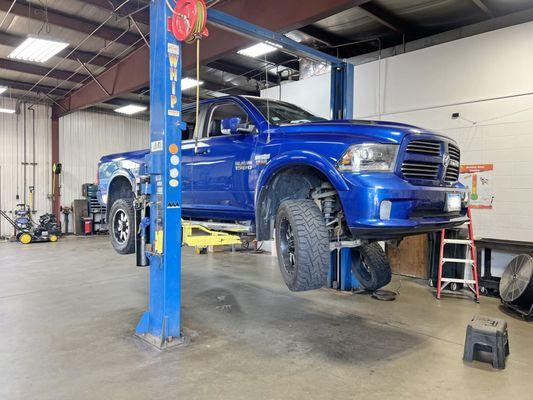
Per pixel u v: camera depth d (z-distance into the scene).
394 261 6.64
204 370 2.90
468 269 5.63
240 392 2.58
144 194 3.62
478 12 6.25
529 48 5.27
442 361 3.13
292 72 9.48
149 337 3.45
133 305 4.54
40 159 12.09
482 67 5.68
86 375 2.80
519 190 5.38
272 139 3.25
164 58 3.29
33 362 3.01
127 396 2.52
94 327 3.80
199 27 3.11
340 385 2.69
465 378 2.85
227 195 3.67
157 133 3.41
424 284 5.93
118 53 8.63
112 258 7.91
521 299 4.41
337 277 5.48
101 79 9.73
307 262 2.67
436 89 6.15
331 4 4.65
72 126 12.76
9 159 11.52
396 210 2.52
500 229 5.55
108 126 13.61
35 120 11.99
